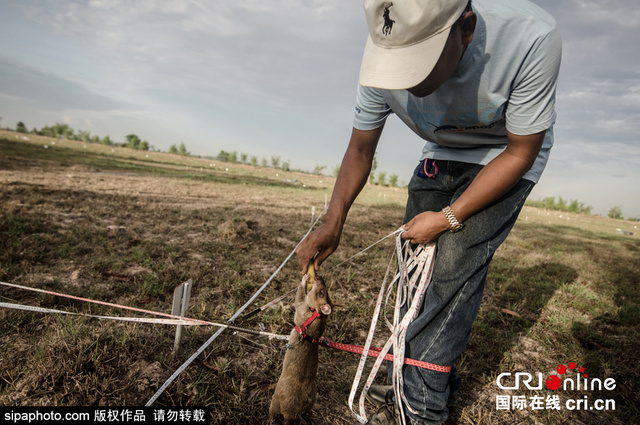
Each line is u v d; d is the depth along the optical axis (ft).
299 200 45.32
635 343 13.21
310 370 7.01
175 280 13.43
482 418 8.57
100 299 11.30
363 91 7.92
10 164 48.06
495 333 12.68
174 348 8.68
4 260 13.20
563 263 25.93
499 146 7.33
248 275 14.89
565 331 13.55
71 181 38.52
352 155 8.43
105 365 8.05
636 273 26.14
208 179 64.44
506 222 7.04
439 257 7.15
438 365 6.97
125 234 18.72
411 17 5.13
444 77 5.64
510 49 5.85
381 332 11.90
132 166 75.15
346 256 20.26
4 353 8.26
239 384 8.32
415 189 8.45
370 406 8.41
